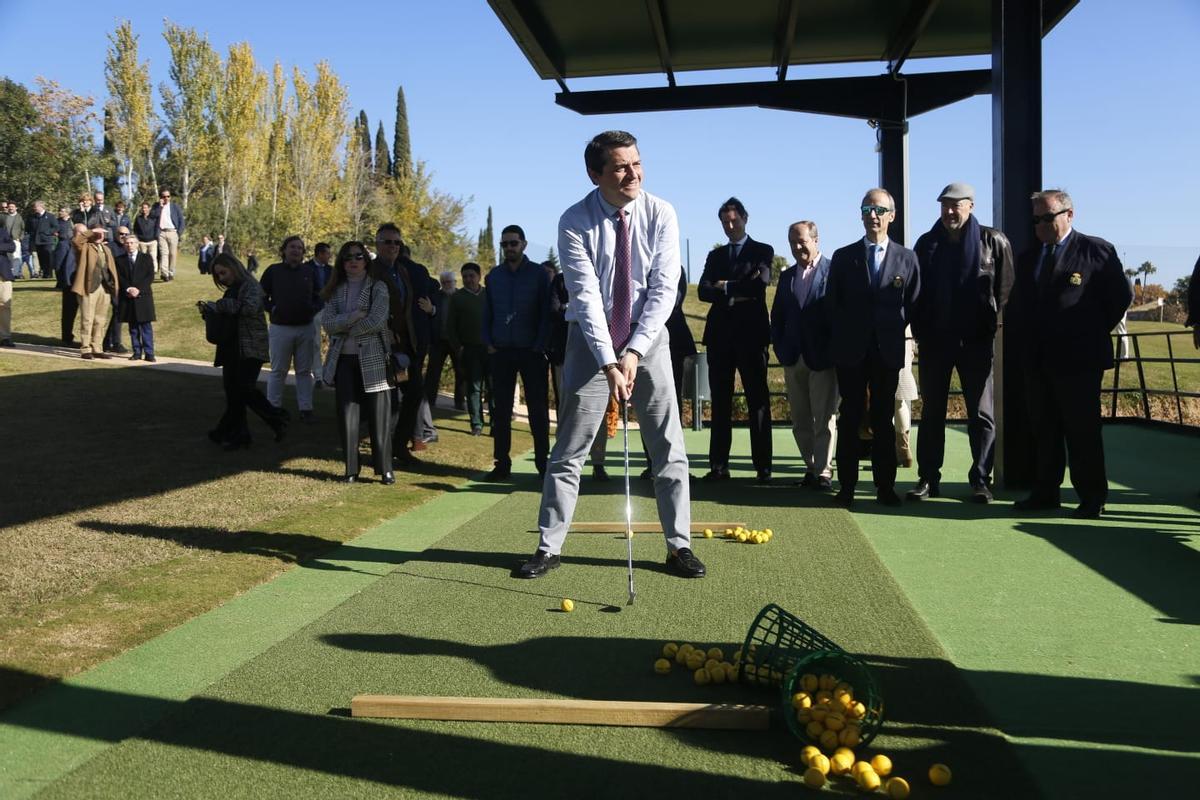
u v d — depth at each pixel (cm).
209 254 2784
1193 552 541
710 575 495
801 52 1059
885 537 594
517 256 819
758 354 804
